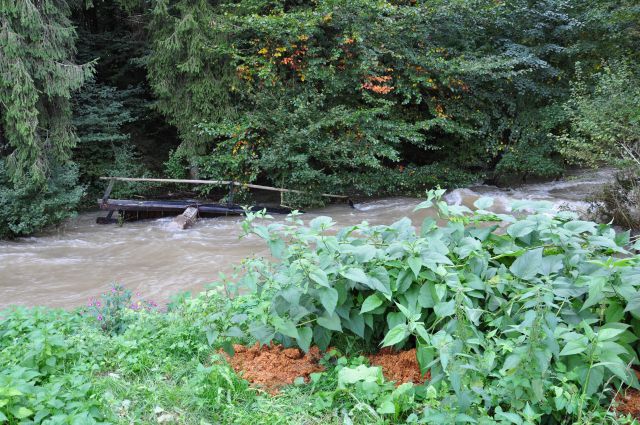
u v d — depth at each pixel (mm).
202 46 12875
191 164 14055
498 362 2875
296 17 13109
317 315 3352
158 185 14297
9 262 8984
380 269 3268
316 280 3088
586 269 3178
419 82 14328
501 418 2557
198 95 13352
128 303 4832
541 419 2697
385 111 13461
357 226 3791
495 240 3656
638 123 10117
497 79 14750
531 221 3500
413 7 13891
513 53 14438
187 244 10078
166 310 4977
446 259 3154
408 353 3270
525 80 14867
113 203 11797
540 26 14828
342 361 3297
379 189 14844
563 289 2973
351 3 12891
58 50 10930
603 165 15266
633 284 2807
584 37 15328
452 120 15031
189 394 3129
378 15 13250
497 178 16047
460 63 13891
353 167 14195
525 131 15180
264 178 15461
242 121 13305
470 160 15664
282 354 3475
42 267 8727
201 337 3812
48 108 11523
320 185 13500
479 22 15086
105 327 4340
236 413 2955
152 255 9391
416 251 3197
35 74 10625
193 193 14352
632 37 14984
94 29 16172
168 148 16266
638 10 13547
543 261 3238
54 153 11211
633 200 9312
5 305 6934
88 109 13523
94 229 11570
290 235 3680
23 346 3535
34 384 3146
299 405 3012
